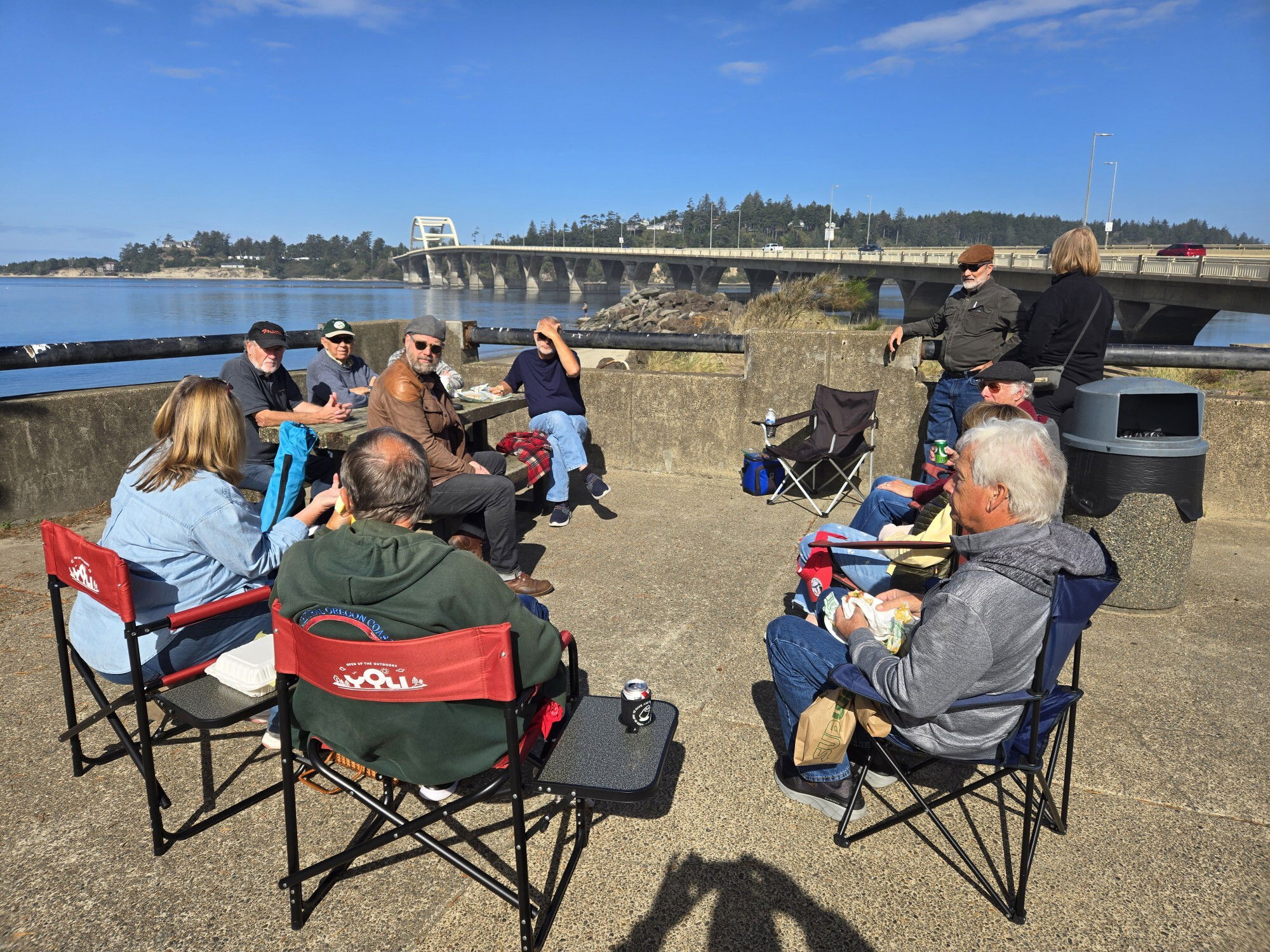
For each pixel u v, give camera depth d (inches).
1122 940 79.2
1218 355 208.8
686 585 169.8
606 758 81.7
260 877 87.6
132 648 84.7
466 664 66.9
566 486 206.2
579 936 79.5
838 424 218.2
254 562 98.0
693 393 256.4
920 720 83.3
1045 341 179.8
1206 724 117.6
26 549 189.8
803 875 88.0
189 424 95.4
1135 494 149.9
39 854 91.0
